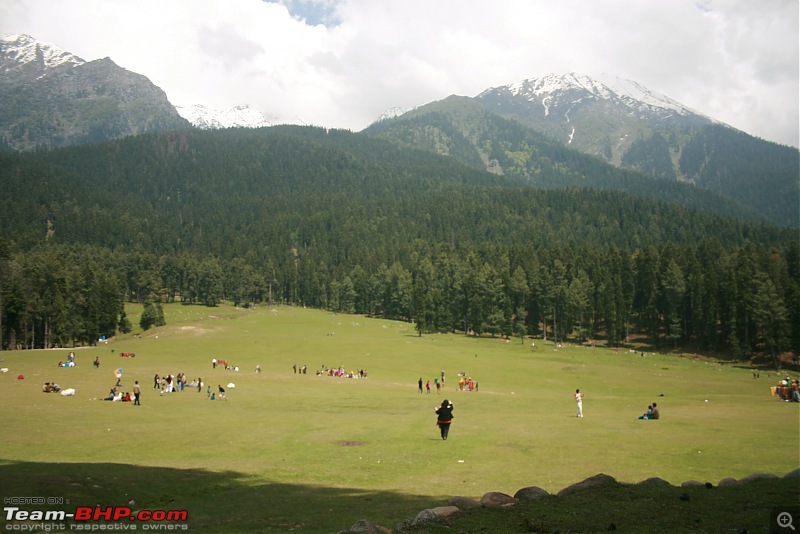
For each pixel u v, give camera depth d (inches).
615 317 5693.9
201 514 581.6
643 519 464.1
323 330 5984.3
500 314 6008.9
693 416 1519.4
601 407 1877.5
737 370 4180.6
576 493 567.2
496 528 451.2
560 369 3782.0
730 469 850.8
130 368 3166.8
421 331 6033.5
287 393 2260.1
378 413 1646.2
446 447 1063.6
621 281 6117.1
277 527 536.7
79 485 654.5
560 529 441.7
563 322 5890.8
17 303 4596.5
